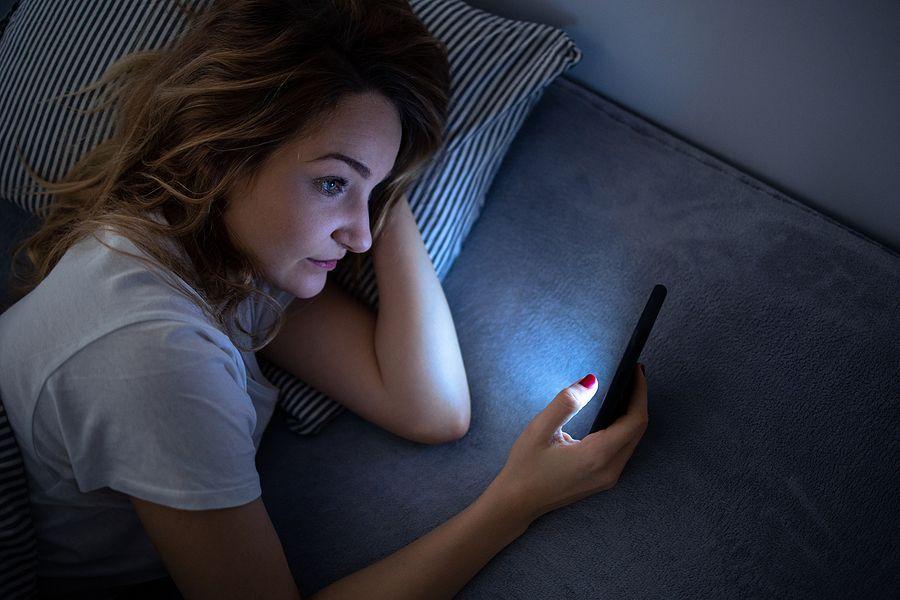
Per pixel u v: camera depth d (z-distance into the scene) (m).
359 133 0.72
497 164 1.12
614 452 0.84
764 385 0.92
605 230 1.06
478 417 0.99
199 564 0.68
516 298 1.07
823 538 0.83
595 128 1.12
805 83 0.94
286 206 0.74
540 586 0.84
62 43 1.02
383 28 0.72
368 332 1.00
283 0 0.70
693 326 0.97
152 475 0.65
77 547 0.76
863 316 0.92
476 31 1.07
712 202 1.03
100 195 0.81
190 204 0.75
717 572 0.83
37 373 0.67
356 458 0.98
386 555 0.88
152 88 0.80
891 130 0.90
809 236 0.97
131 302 0.67
